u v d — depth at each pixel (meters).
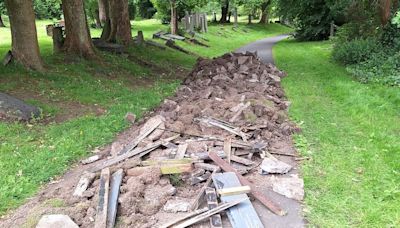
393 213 4.70
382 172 5.72
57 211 4.75
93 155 6.80
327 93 10.97
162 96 10.95
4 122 8.05
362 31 17.75
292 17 32.09
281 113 8.57
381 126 7.86
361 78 12.58
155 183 5.30
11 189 5.47
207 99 9.41
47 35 24.61
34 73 11.91
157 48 20.58
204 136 6.96
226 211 4.73
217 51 24.06
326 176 5.70
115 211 4.71
